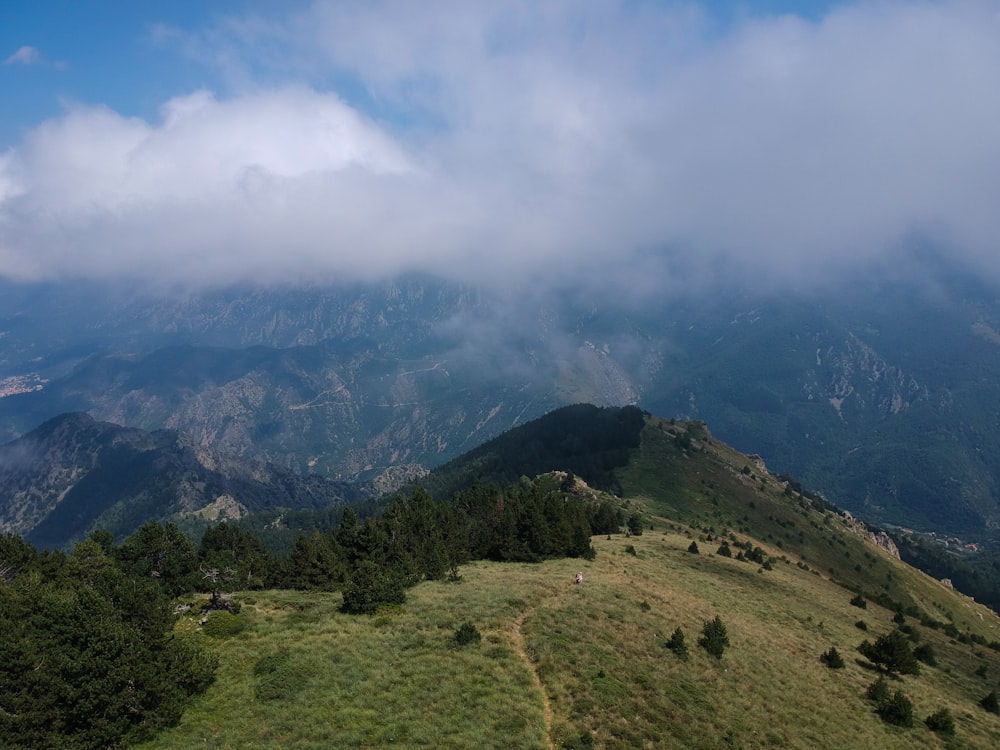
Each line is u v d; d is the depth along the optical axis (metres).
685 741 39.44
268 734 35.59
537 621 54.56
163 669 38.97
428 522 103.62
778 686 54.06
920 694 66.38
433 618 54.16
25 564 63.84
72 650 36.88
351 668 43.25
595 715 39.88
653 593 74.56
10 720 33.53
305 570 75.56
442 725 36.47
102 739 34.75
